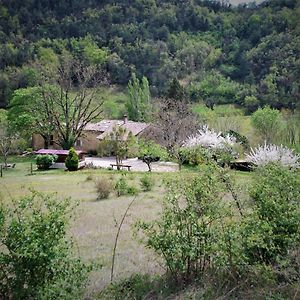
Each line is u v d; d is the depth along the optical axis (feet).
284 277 17.60
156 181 62.64
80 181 76.69
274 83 188.14
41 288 15.17
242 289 17.78
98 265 19.04
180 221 18.75
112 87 225.15
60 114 144.05
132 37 291.38
